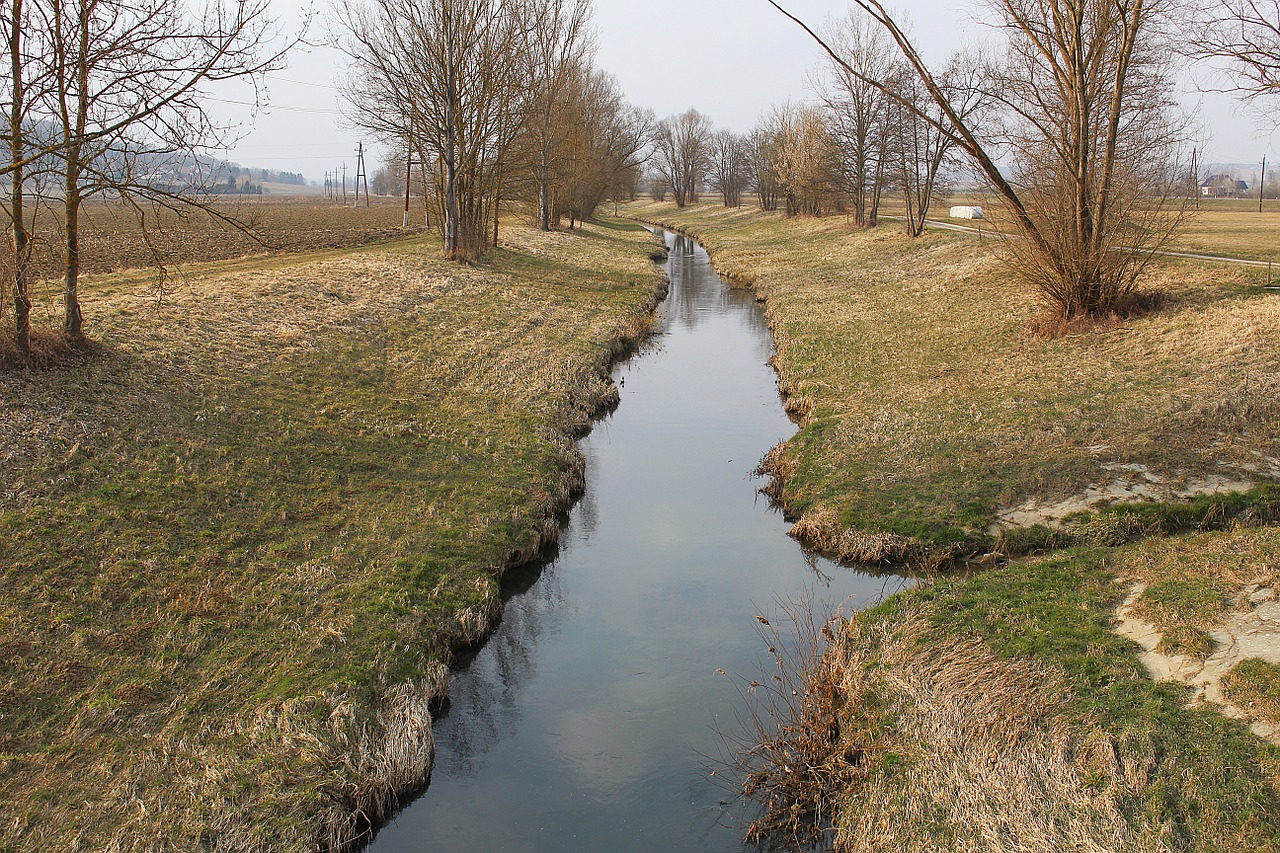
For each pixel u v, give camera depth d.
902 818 7.12
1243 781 6.38
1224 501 11.98
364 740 8.27
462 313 27.09
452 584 11.38
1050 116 19.83
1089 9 19.20
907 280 33.12
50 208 13.82
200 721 8.11
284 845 6.95
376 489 13.77
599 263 45.97
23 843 6.57
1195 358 16.70
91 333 16.17
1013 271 22.36
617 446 18.67
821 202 69.69
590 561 13.34
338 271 28.66
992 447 14.86
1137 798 6.56
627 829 7.84
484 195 42.53
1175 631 8.30
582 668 10.45
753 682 9.13
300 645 9.47
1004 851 6.44
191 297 21.02
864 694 8.87
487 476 14.92
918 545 12.44
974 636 9.18
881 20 14.71
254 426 14.79
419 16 33.75
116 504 11.42
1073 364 18.22
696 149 124.12
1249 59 15.59
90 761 7.47
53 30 12.44
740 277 45.19
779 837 7.69
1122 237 20.09
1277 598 8.45
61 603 9.44
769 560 13.19
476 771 8.65
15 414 12.51
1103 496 12.64
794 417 20.31
